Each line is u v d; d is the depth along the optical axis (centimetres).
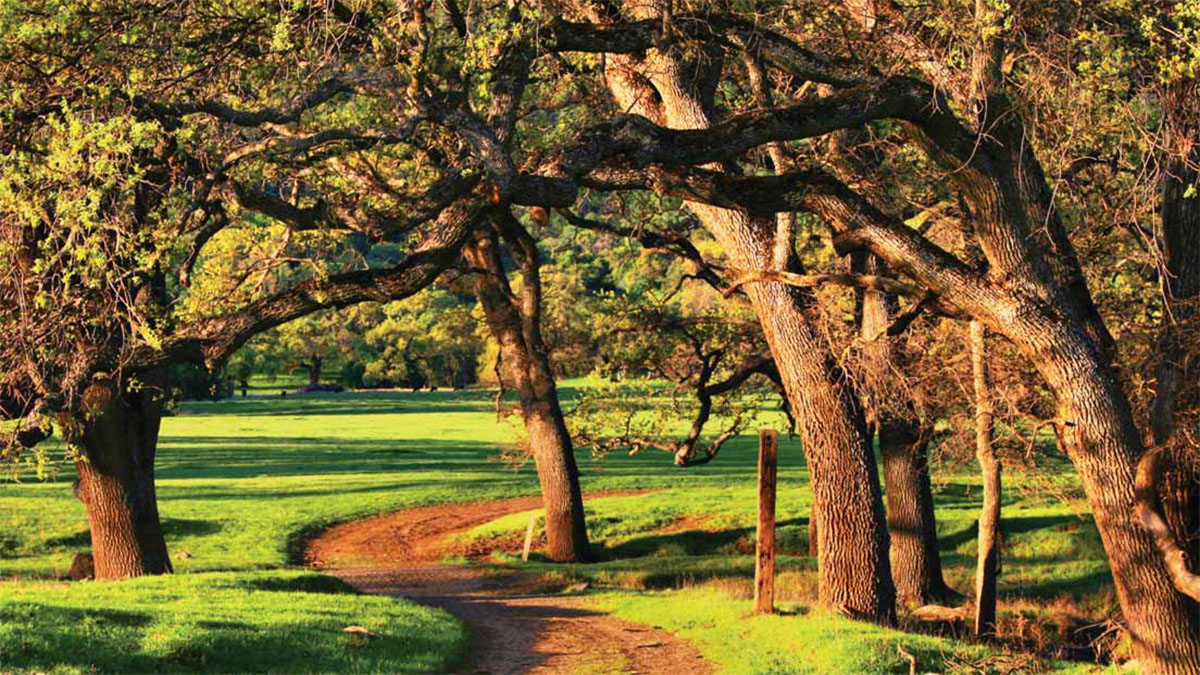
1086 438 1473
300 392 15038
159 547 2441
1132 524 1453
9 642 1330
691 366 3059
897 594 2694
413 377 15812
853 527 2080
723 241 2078
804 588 2827
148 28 1498
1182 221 1522
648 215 2730
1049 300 1484
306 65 1522
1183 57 1334
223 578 2198
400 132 1385
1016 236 1485
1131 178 1817
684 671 1647
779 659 1695
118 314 1458
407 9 1406
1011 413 1823
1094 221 1883
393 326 14025
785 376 2108
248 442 8212
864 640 1753
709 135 1427
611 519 4341
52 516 4228
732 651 1792
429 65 1447
